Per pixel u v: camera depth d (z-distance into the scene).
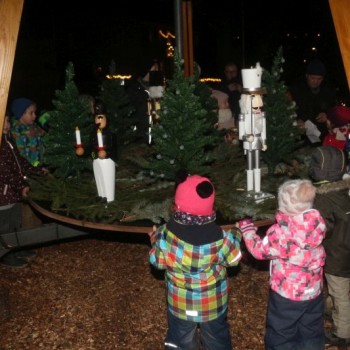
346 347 3.13
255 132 3.39
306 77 5.63
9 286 4.23
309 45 10.98
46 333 3.50
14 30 3.36
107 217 3.29
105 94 4.86
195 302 2.62
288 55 11.29
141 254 4.86
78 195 3.69
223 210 3.28
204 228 2.53
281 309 2.70
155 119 4.37
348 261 2.89
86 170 4.30
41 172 4.34
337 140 4.00
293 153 4.21
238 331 3.43
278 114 4.03
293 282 2.64
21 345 3.36
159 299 3.94
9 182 4.23
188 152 3.48
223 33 12.07
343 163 2.86
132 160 4.26
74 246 5.11
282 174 4.14
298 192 2.51
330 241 2.88
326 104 5.59
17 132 4.55
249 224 2.77
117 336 3.44
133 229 3.10
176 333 2.75
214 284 2.62
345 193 2.80
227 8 10.27
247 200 3.40
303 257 2.58
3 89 3.43
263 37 11.59
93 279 4.34
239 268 4.38
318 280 2.69
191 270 2.55
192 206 2.48
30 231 3.77
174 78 3.46
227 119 5.22
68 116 3.93
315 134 5.12
